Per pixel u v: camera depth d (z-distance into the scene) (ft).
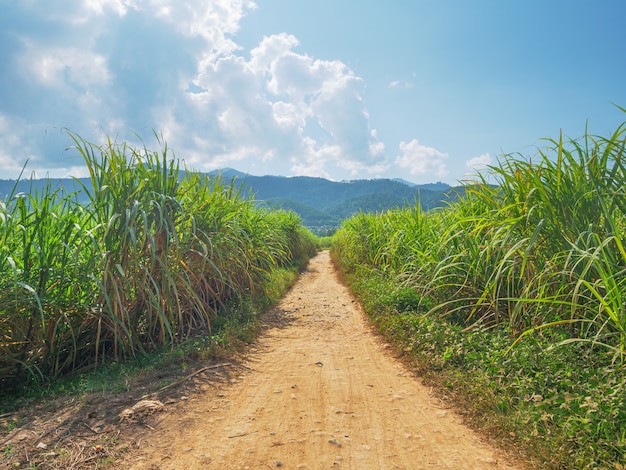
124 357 20.34
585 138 17.94
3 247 17.63
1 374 17.30
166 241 20.84
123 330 20.89
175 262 23.43
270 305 36.19
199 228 26.37
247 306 30.86
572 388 14.01
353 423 14.34
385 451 12.43
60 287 18.76
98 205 20.03
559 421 12.34
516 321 20.88
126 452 12.18
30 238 18.45
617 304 14.46
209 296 29.94
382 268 43.57
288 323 30.96
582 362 16.01
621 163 16.61
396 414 15.03
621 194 16.10
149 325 21.83
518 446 12.10
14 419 14.28
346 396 16.80
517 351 17.33
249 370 20.15
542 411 13.11
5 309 17.10
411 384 18.03
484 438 13.03
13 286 17.02
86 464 11.50
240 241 30.73
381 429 13.87
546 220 18.49
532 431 12.26
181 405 15.49
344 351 23.75
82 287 19.61
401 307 29.04
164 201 21.53
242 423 14.35
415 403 15.98
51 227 19.35
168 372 18.99
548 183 18.69
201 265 26.50
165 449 12.46
